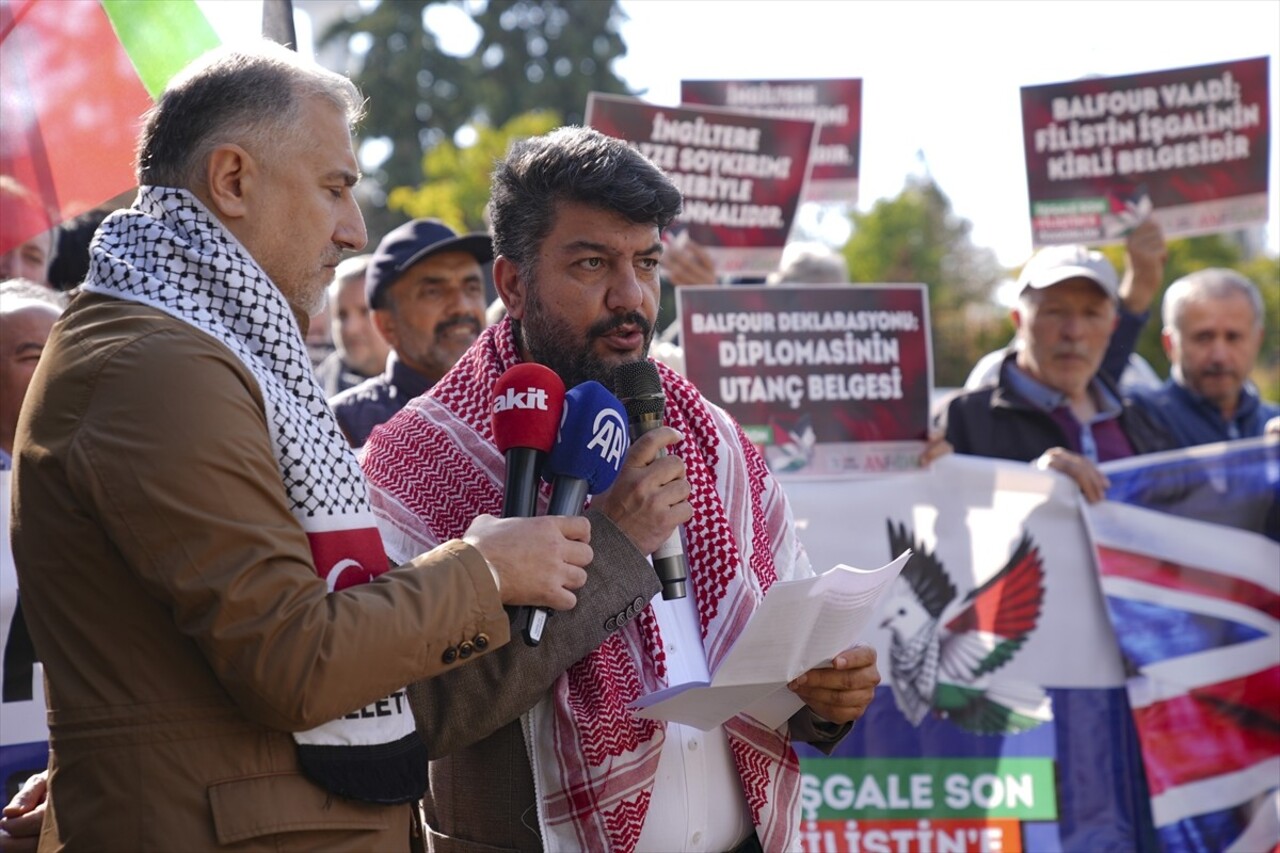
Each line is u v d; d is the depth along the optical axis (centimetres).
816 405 429
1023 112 517
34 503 196
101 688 192
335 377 645
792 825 258
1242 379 522
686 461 261
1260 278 2092
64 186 350
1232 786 423
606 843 235
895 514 432
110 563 192
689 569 257
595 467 227
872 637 430
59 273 434
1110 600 429
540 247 249
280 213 210
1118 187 513
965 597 431
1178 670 427
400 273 464
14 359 342
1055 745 425
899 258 2133
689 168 497
